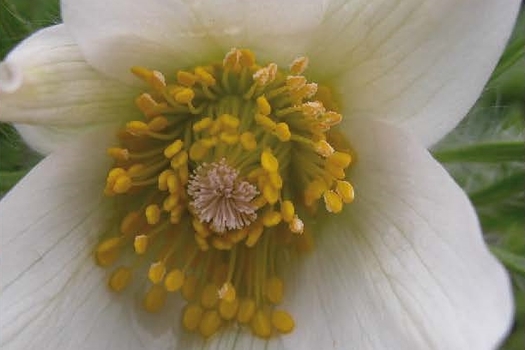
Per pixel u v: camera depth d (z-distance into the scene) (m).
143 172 0.11
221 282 0.12
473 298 0.10
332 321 0.11
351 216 0.11
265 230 0.12
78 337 0.11
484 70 0.10
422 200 0.11
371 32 0.11
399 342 0.11
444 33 0.11
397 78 0.11
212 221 0.11
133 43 0.11
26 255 0.11
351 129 0.11
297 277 0.12
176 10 0.11
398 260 0.11
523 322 0.14
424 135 0.11
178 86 0.11
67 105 0.11
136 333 0.12
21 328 0.11
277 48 0.11
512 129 0.14
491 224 0.13
